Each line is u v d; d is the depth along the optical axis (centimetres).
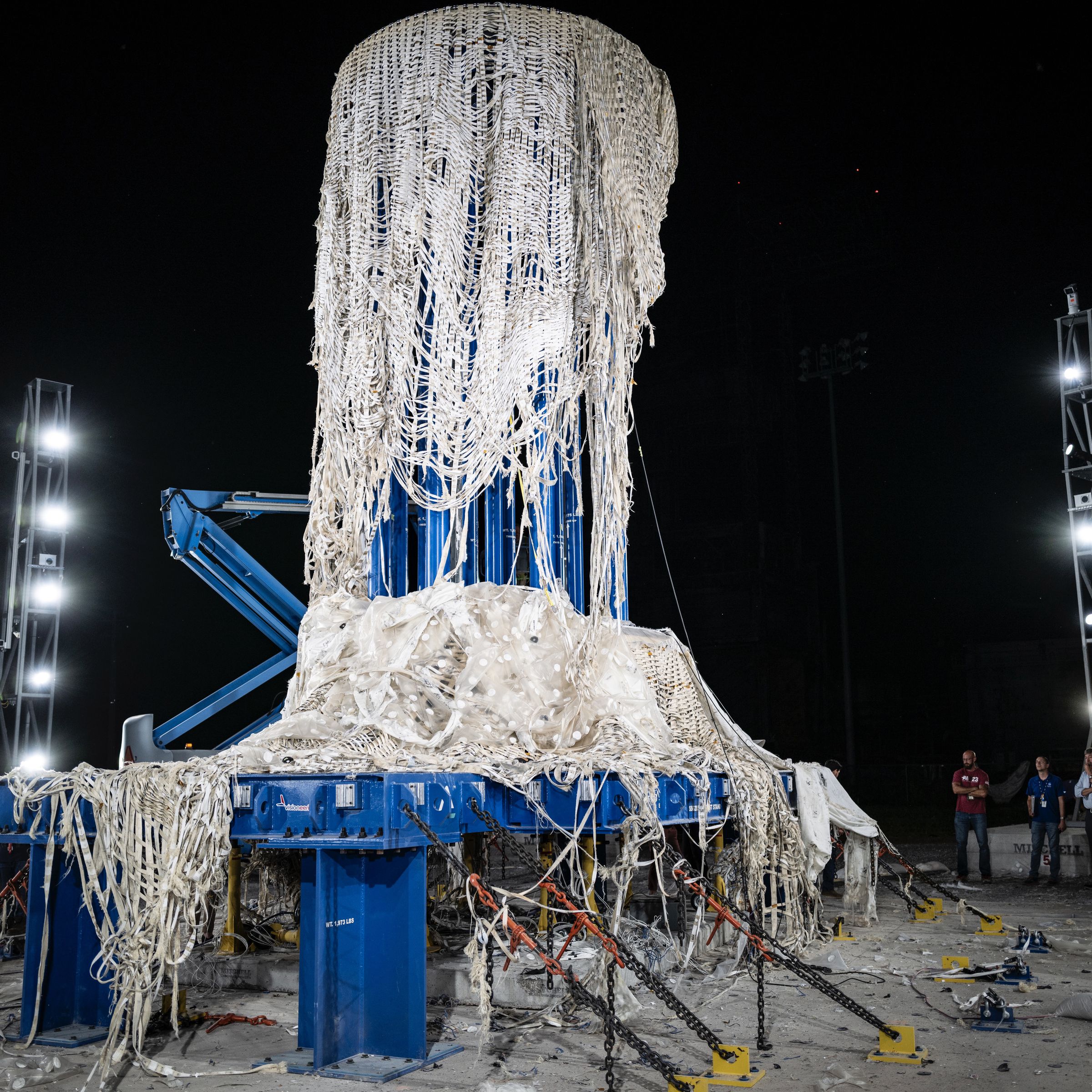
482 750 564
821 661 3609
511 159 674
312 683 608
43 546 1661
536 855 599
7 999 629
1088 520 1547
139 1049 453
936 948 738
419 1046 458
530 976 571
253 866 727
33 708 1602
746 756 716
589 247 694
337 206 721
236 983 643
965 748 3484
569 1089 421
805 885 729
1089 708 1497
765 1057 466
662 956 646
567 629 651
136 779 480
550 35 695
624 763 542
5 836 523
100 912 531
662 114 778
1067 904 991
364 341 680
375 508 701
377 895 470
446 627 627
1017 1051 470
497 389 654
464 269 672
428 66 686
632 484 715
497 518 742
